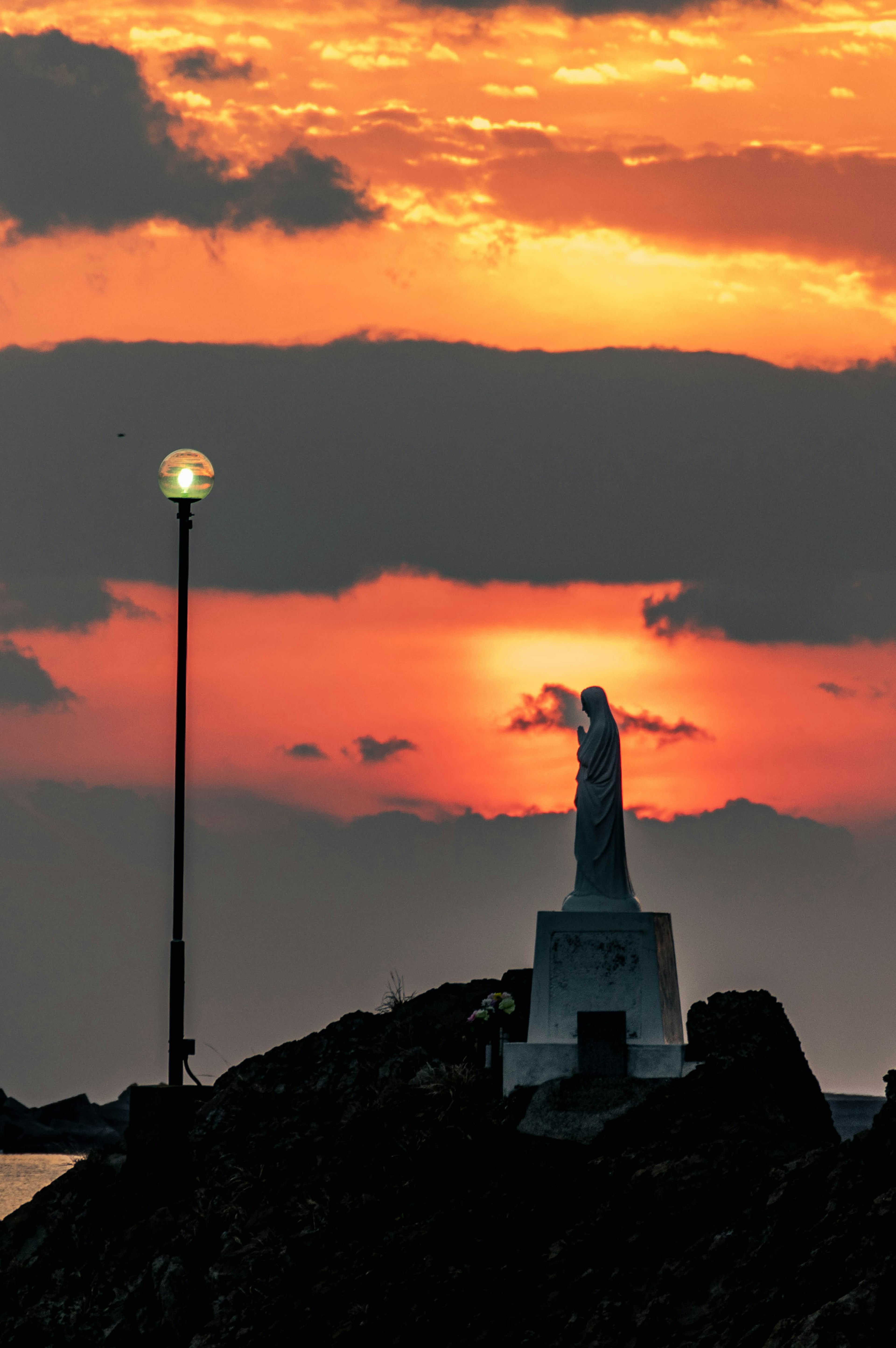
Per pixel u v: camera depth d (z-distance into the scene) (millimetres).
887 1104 66312
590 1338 63406
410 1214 78875
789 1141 75812
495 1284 69375
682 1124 78938
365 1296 73000
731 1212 69312
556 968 88688
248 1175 88500
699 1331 61406
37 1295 88000
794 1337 55281
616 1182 74812
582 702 93062
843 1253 59344
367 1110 89875
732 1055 84812
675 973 93812
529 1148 81250
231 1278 81625
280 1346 72188
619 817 91062
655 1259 67812
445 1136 83312
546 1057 86312
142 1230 89500
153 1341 81875
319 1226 81750
